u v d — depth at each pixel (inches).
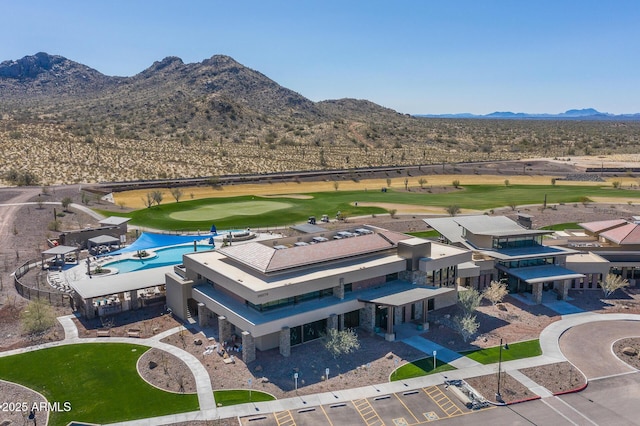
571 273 2351.1
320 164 7534.5
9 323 1952.5
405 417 1348.4
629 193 5393.7
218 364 1633.9
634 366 1643.7
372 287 2034.9
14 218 3727.9
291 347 1765.5
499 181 6387.8
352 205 4712.1
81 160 6422.2
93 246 3105.3
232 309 1775.3
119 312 2078.0
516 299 2298.2
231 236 3206.2
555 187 5915.4
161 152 7495.1
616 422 1332.4
